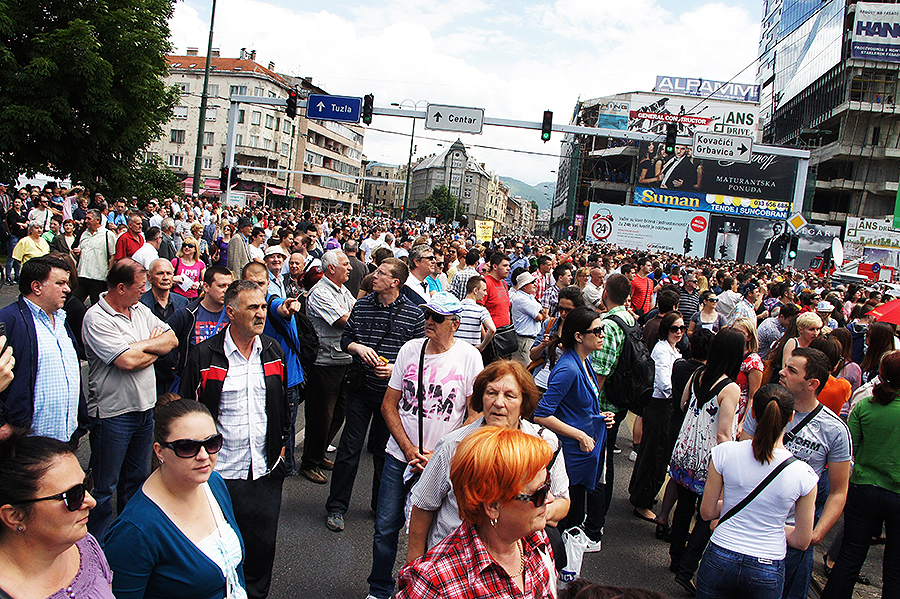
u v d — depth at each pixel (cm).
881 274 4147
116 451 410
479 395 292
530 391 288
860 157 6006
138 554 227
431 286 805
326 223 2833
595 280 976
